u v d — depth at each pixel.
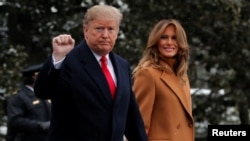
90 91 7.40
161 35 9.31
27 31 19.84
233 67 19.50
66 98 7.39
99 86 7.45
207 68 19.83
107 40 7.53
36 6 19.14
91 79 7.45
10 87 18.66
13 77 18.78
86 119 7.35
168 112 9.09
